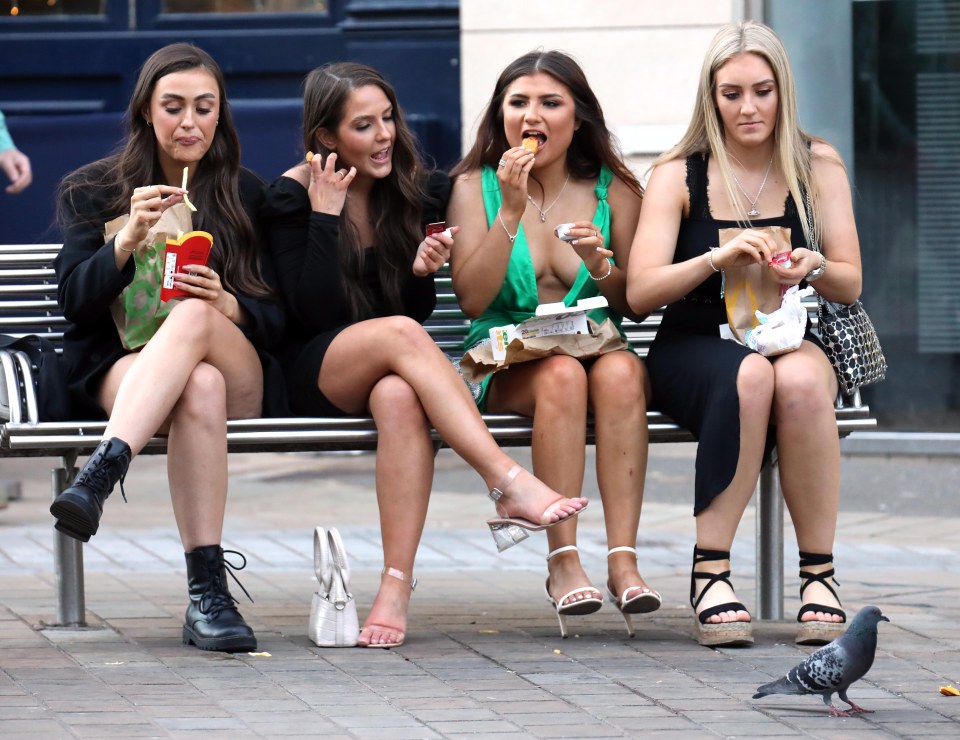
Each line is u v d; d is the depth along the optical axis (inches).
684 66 517.3
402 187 299.4
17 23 608.1
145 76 287.6
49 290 318.0
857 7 519.2
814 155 300.2
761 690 235.8
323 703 241.0
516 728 227.9
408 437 280.4
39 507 476.4
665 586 354.6
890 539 419.5
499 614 319.0
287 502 492.1
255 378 286.5
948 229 522.6
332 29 594.6
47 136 577.9
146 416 264.8
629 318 313.9
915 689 253.1
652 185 298.8
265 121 571.8
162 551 401.1
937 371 525.7
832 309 296.5
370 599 338.6
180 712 234.5
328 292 293.0
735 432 277.6
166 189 272.7
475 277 298.4
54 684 251.4
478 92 530.6
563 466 283.7
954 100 518.3
